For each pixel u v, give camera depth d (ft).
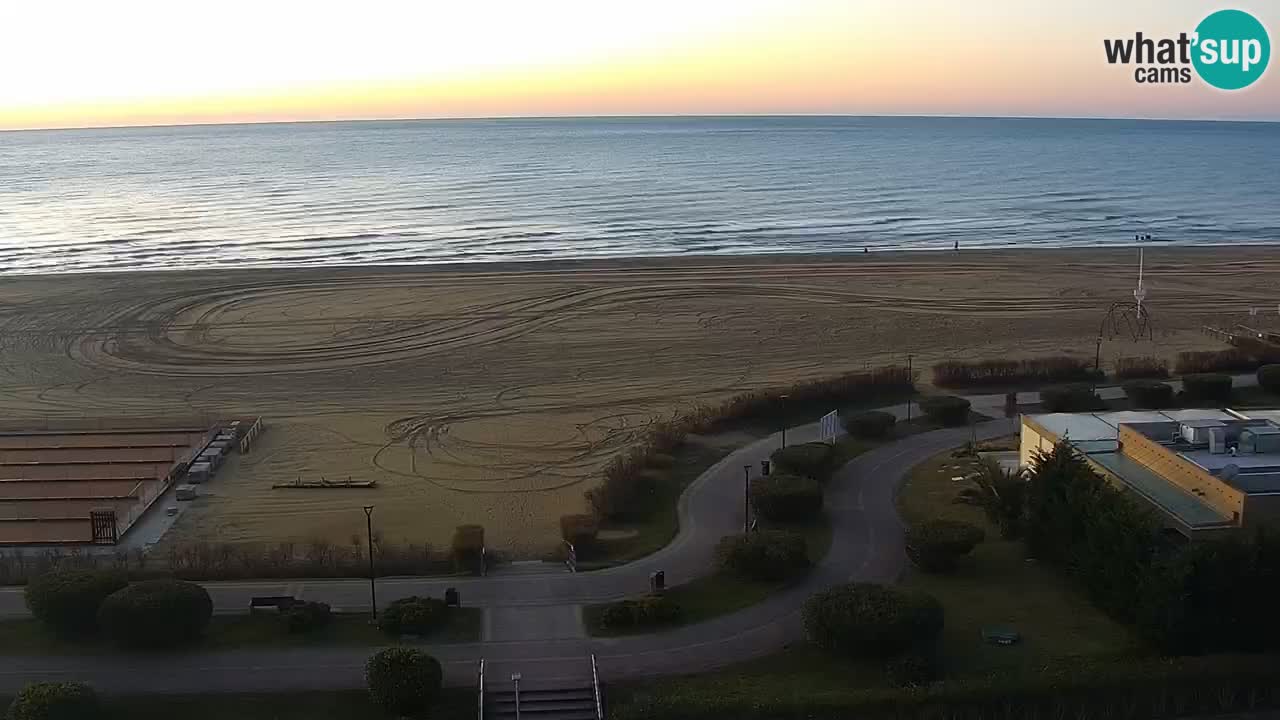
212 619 111.24
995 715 90.79
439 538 139.03
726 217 465.88
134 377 219.61
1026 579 118.42
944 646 102.27
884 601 101.76
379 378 217.97
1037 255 354.33
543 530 142.10
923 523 126.82
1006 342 246.68
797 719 90.17
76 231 429.38
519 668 101.81
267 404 201.36
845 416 184.55
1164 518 112.57
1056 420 147.54
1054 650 100.73
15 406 200.75
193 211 501.15
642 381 216.54
